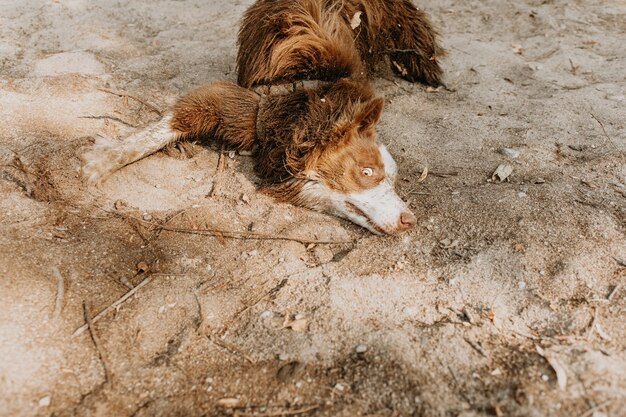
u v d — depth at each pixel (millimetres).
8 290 1130
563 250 1255
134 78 1729
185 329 1132
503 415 1016
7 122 1489
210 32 2016
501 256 1250
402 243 1298
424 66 1807
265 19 1547
